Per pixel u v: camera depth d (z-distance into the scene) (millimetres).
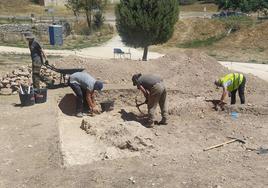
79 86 11852
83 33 47250
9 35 39750
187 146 9945
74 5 49906
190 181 7582
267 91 16078
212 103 13055
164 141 10242
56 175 7852
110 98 13508
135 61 17031
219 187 7312
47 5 64000
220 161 8758
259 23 43562
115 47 38500
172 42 43812
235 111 12617
